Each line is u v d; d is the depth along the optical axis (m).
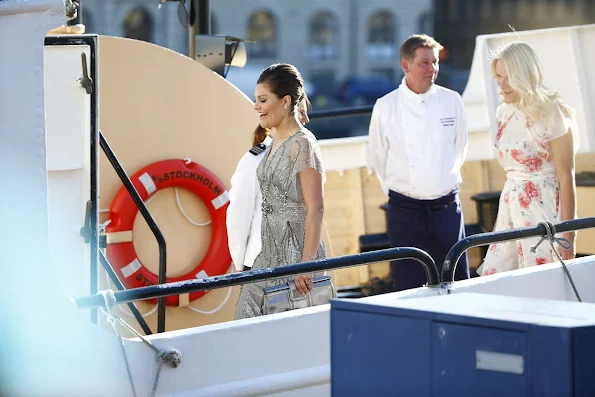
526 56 9.62
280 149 8.55
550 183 9.80
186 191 11.26
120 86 11.01
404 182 10.98
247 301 8.70
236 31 83.62
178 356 7.05
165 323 10.98
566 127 9.62
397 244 11.11
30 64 6.53
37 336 6.66
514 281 8.30
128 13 75.19
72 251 8.83
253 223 9.34
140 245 10.96
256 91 8.57
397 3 83.25
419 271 11.02
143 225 10.97
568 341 4.80
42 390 6.69
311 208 8.42
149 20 75.38
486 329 5.05
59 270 8.81
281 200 8.57
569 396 4.80
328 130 57.72
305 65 84.00
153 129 11.20
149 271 10.90
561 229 8.16
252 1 83.44
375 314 5.45
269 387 7.40
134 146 11.09
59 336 6.66
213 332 7.23
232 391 7.24
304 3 83.62
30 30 6.50
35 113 6.55
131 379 6.88
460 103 11.12
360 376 5.51
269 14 83.62
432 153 10.92
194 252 11.31
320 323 7.68
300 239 8.57
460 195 14.71
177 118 11.34
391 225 11.14
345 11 83.31
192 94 11.41
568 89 14.57
